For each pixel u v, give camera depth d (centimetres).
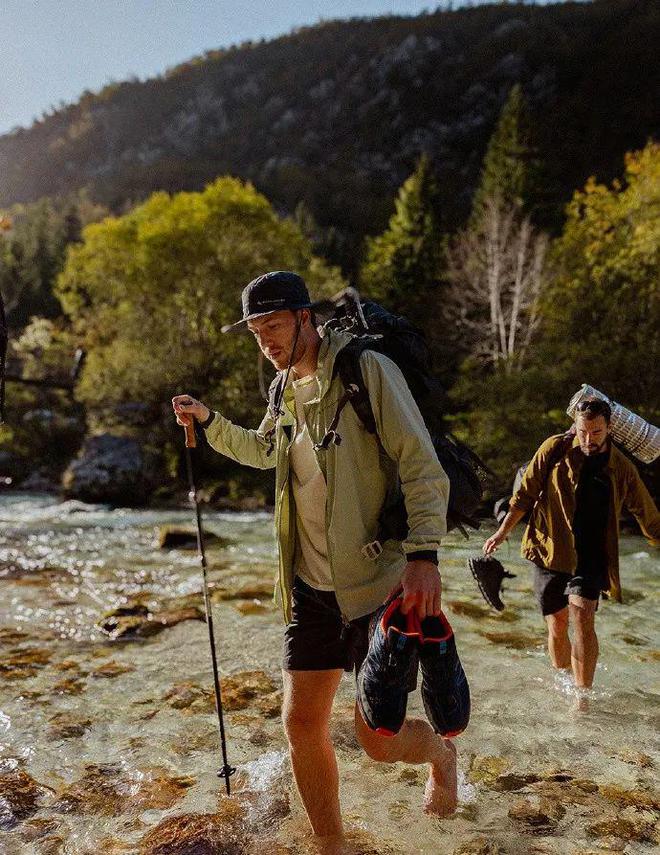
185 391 2541
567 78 13375
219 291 2728
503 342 2916
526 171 4694
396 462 235
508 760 327
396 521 235
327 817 251
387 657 217
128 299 3003
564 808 283
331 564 233
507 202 4566
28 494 2273
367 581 236
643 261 2305
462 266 3616
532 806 284
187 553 946
